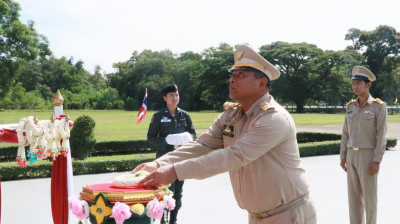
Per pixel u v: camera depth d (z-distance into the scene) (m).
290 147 2.37
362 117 4.79
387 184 8.77
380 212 6.52
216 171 2.19
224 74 75.12
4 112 56.31
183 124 5.45
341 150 5.20
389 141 15.45
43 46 28.98
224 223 6.00
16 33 26.59
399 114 53.81
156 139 5.22
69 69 81.12
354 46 74.31
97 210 2.36
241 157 2.21
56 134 3.65
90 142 10.65
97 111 67.38
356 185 4.93
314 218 2.55
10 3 27.08
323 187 8.51
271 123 2.25
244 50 2.42
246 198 2.47
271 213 2.44
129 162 10.50
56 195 4.25
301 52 67.62
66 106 73.12
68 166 4.37
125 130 24.09
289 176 2.37
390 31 70.38
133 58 93.00
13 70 27.92
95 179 9.28
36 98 67.31
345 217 6.26
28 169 9.46
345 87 68.75
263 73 2.39
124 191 2.37
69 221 4.31
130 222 2.39
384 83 68.69
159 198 2.56
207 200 7.45
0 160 11.83
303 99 70.62
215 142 2.72
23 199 7.45
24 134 3.45
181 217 6.31
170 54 94.06
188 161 2.19
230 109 2.66
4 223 5.98
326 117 45.69
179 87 82.25
